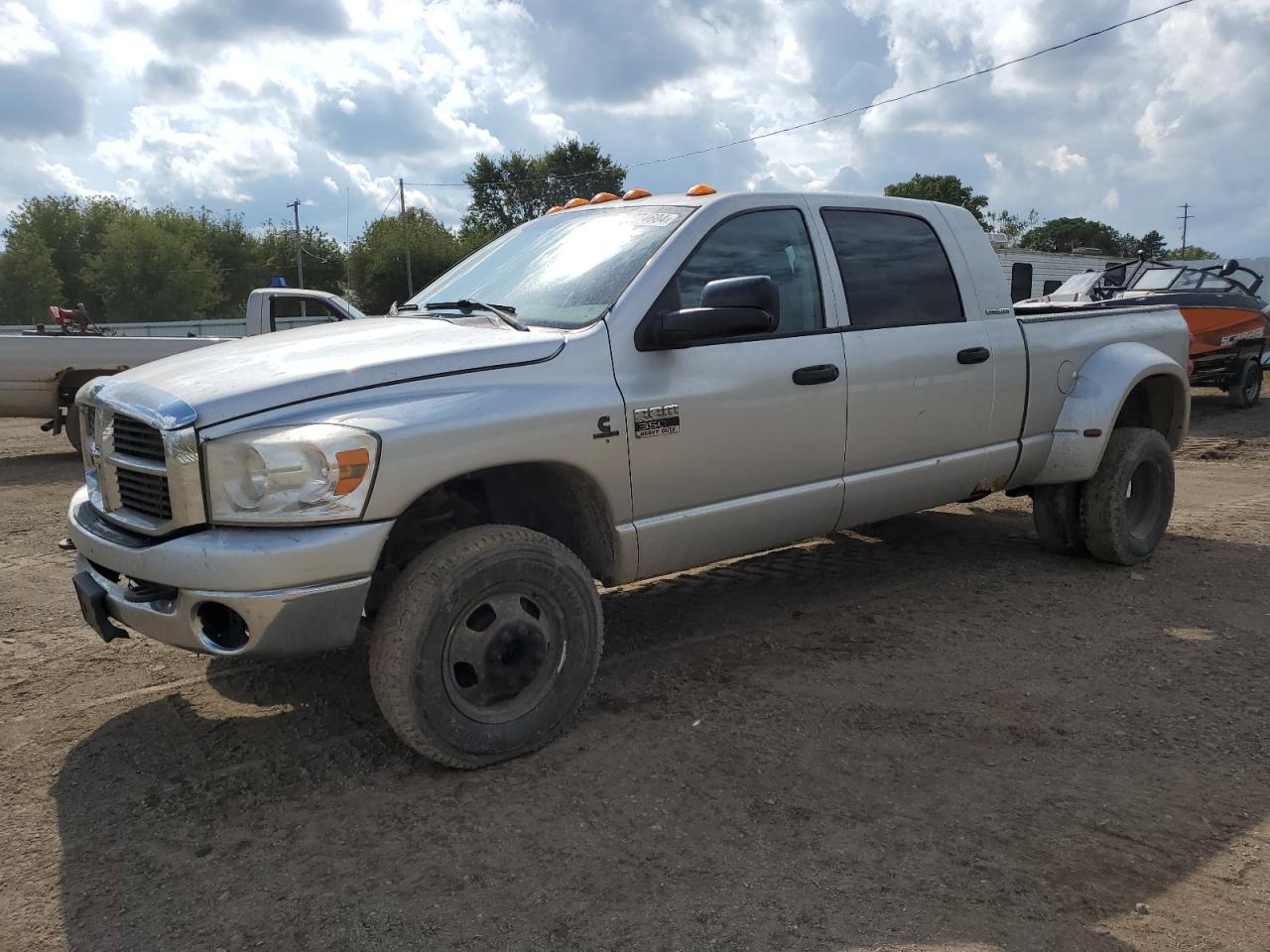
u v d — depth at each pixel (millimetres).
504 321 3760
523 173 69188
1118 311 5891
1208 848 2809
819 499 4336
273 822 3027
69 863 2828
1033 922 2465
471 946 2420
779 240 4289
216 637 3066
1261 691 3908
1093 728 3588
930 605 5047
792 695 3902
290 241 72812
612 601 5203
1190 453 10594
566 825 2965
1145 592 5219
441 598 3150
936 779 3209
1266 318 14227
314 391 3064
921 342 4645
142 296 58594
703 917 2506
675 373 3781
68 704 3984
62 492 8891
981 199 62312
